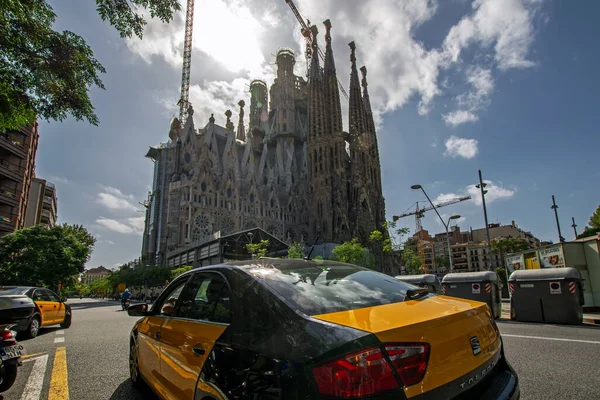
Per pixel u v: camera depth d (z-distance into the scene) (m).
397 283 3.70
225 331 3.00
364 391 2.00
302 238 100.38
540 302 13.43
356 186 110.31
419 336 2.28
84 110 9.64
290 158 124.50
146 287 73.00
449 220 34.25
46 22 8.51
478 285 15.29
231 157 102.94
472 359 2.59
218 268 3.80
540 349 7.76
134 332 5.52
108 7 8.88
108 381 6.00
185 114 124.06
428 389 2.19
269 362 2.42
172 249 83.12
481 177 31.75
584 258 19.80
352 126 121.31
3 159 41.69
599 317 14.22
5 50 8.18
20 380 6.25
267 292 2.95
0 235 40.69
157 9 9.18
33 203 58.94
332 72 117.94
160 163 107.56
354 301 2.97
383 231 113.81
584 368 6.12
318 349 2.22
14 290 12.70
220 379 2.75
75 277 46.22
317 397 2.08
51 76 8.81
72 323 16.77
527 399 4.77
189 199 86.31
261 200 106.25
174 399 3.55
